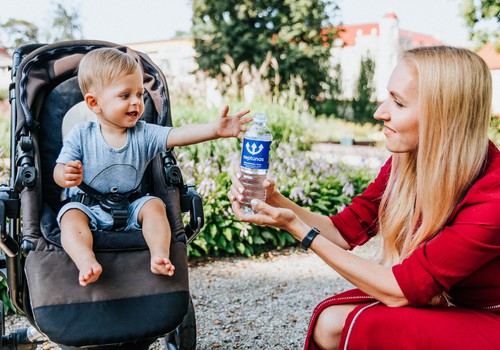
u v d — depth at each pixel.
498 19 12.98
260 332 3.76
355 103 23.16
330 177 6.64
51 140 2.60
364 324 2.03
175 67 24.89
